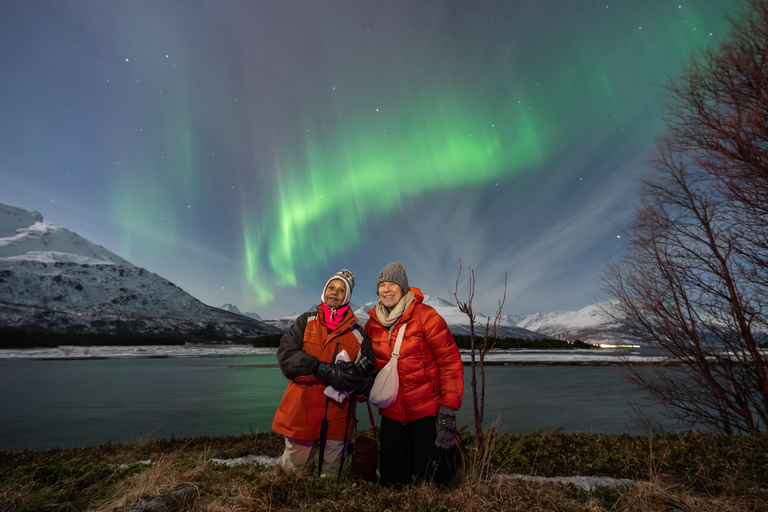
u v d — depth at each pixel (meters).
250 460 4.83
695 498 2.84
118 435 8.88
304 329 3.32
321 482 2.96
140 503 2.50
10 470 3.31
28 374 26.30
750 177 6.20
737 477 3.46
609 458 4.22
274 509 2.56
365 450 3.32
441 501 2.60
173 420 10.76
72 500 2.71
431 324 3.08
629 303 7.41
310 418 3.11
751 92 6.28
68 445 7.94
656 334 7.20
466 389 19.55
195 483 2.91
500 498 2.73
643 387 7.41
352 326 3.26
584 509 2.64
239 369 30.94
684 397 7.09
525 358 48.34
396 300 3.21
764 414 6.25
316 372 3.01
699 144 6.73
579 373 29.41
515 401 15.15
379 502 2.61
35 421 10.65
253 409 12.59
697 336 6.78
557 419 11.20
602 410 12.76
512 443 4.55
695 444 4.63
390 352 3.14
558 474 3.83
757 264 6.37
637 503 2.78
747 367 6.40
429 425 3.04
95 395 16.16
